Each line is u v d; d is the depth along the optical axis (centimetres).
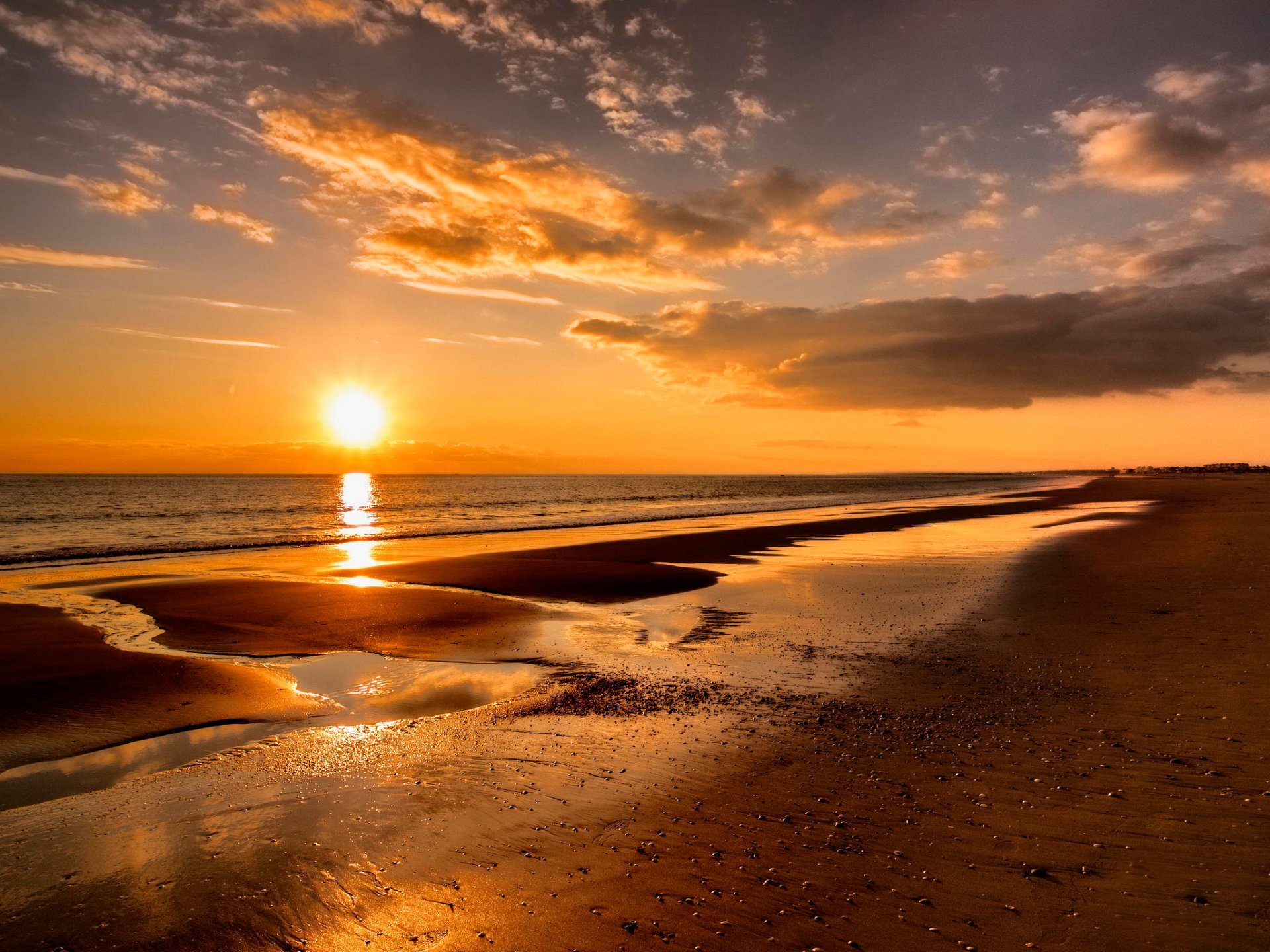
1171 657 1008
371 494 10650
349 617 1562
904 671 1050
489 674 1151
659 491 12138
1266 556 1895
